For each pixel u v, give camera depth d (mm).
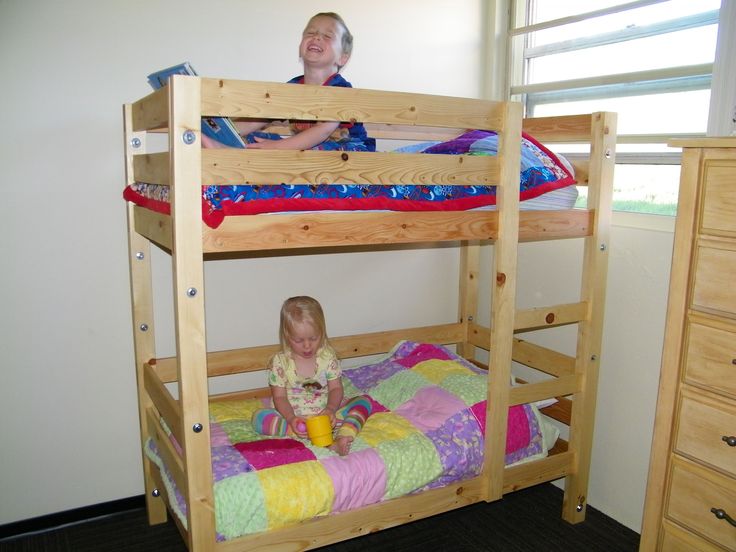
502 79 2951
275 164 1559
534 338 2721
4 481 2254
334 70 2146
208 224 1506
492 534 2303
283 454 1895
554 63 2764
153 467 2254
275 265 2604
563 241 2555
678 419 1636
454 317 3109
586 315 2223
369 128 2529
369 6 2627
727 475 1526
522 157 2096
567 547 2223
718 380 1522
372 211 1730
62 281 2240
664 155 2248
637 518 2314
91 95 2182
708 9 2084
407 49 2740
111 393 2379
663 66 2260
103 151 2229
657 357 2195
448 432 2082
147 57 2244
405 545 2230
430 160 1767
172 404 1753
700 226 1525
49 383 2273
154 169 1739
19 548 2207
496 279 1957
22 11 2043
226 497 1678
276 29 2443
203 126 1648
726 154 1447
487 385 2135
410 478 1915
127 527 2344
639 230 2225
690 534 1637
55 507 2348
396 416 2195
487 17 2908
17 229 2145
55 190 2180
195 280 1496
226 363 2420
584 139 2199
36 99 2107
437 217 1818
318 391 2199
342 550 2193
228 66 2381
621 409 2346
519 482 2178
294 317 2105
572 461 2314
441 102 1745
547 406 2453
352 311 2822
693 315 1565
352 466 1853
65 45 2119
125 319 2359
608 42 2471
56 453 2322
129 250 2238
